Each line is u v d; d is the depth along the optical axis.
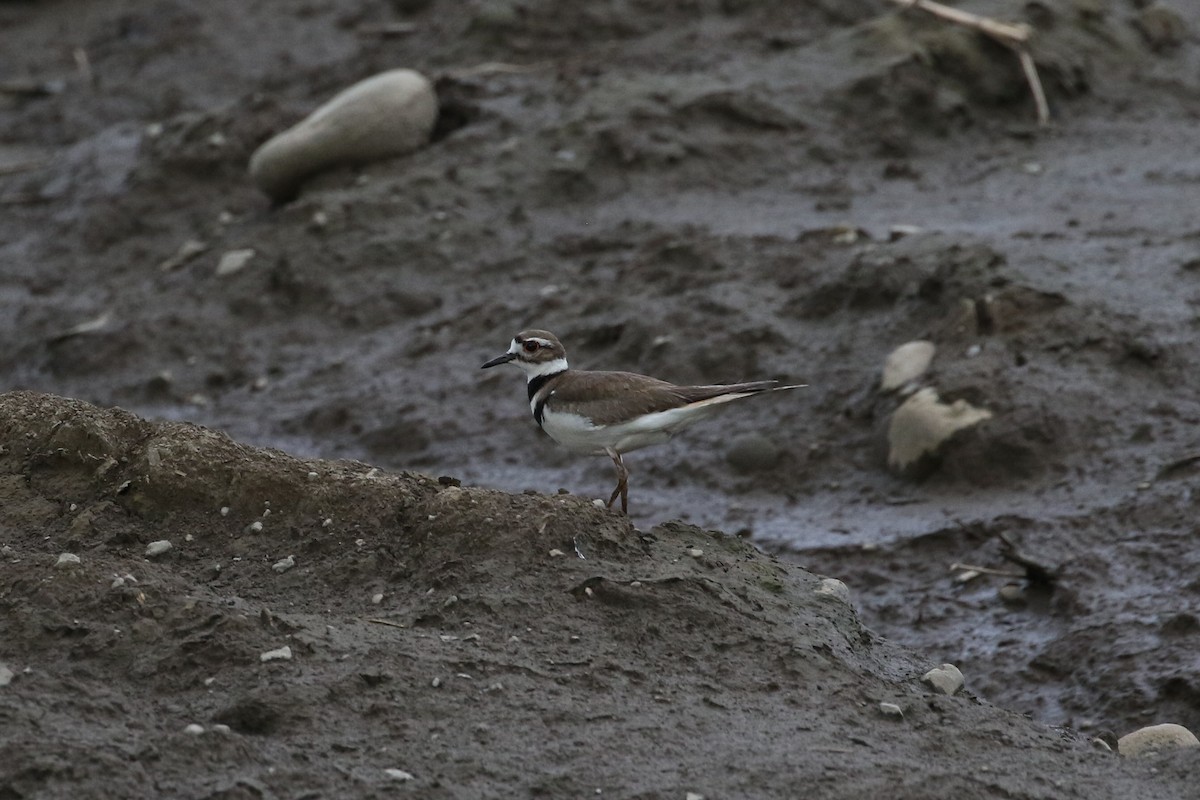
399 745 7.13
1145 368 14.03
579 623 8.16
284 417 17.12
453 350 17.50
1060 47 22.39
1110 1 23.83
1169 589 11.40
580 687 7.71
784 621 8.59
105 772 6.65
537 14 24.30
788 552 13.03
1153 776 7.73
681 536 9.31
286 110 23.17
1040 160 20.34
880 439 14.23
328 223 19.72
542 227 19.52
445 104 22.11
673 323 16.31
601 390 10.38
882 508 13.62
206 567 8.58
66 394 18.42
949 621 11.84
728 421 15.22
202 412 17.59
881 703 8.02
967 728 8.01
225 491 8.96
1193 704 10.13
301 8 29.55
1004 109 21.73
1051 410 13.62
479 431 16.08
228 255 19.91
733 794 6.99
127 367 18.61
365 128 20.94
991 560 12.44
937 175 20.17
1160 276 15.48
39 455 9.25
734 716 7.68
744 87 21.41
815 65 22.00
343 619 8.08
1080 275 15.52
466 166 20.56
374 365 17.69
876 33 22.22
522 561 8.48
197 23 29.50
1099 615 11.30
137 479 8.98
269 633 7.75
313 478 9.01
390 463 15.96
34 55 30.36
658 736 7.40
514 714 7.43
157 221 22.16
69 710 7.12
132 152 24.58
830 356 15.45
